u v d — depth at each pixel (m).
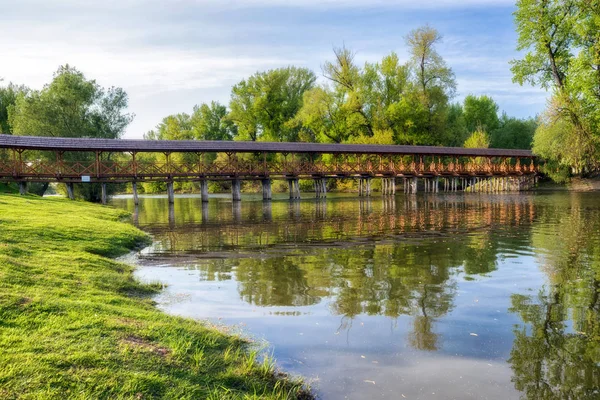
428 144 52.94
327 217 23.48
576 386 4.70
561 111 33.34
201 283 9.18
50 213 16.98
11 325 5.04
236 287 8.83
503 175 48.53
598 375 4.93
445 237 15.37
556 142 35.69
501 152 49.50
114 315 5.91
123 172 33.06
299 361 5.36
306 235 16.56
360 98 52.88
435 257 11.71
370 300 7.81
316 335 6.18
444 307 7.36
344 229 18.16
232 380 4.68
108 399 3.89
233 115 62.62
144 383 4.20
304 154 60.47
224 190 69.56
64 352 4.51
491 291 8.26
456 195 42.50
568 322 6.56
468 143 56.25
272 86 60.81
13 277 6.85
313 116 54.66
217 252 13.10
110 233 14.23
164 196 58.41
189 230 18.94
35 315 5.41
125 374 4.29
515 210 25.06
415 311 7.17
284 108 61.66
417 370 5.11
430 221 20.58
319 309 7.34
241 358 5.25
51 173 30.50
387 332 6.27
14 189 33.75
